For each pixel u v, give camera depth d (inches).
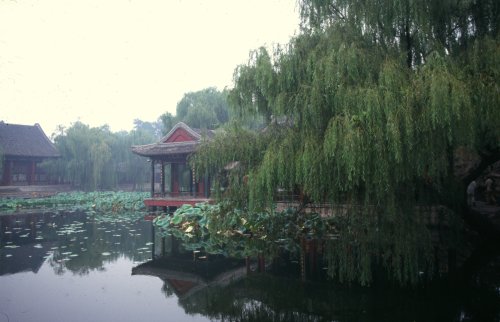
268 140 466.9
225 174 550.9
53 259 584.7
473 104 319.0
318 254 582.6
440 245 528.4
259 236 722.8
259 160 471.2
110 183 2132.1
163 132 1721.2
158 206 1274.6
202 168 548.4
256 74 434.0
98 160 1953.7
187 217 895.1
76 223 1020.5
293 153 386.3
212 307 368.2
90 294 410.3
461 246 535.5
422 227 378.9
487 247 551.2
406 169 335.6
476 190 811.4
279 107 402.3
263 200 421.1
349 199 394.0
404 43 407.8
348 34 396.8
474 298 364.5
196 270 514.9
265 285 435.5
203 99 1642.5
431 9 382.9
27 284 447.2
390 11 384.8
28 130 2336.4
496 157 460.4
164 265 545.6
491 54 337.7
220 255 603.2
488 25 412.2
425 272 447.8
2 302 382.3
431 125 316.5
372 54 375.6
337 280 442.3
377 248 396.8
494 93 314.8
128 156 2209.6
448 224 490.6
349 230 400.2
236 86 481.4
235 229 748.6
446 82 301.0
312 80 390.0
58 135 2085.4
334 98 356.2
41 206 1503.4
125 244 709.9
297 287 422.6
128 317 340.8
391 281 422.9
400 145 306.8
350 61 354.6
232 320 333.1
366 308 347.6
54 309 361.4
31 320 332.5
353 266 402.3
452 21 421.1
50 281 461.1
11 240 753.0
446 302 355.6
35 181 2192.4
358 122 324.2
